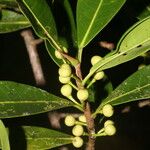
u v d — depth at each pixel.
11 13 0.52
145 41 0.42
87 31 0.44
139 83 0.47
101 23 0.44
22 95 0.45
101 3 0.43
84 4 0.43
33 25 0.39
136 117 0.82
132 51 0.43
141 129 0.86
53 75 0.89
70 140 0.47
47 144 0.47
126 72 0.64
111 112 0.46
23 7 0.39
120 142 0.97
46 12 0.40
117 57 0.44
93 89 0.54
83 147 0.56
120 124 0.83
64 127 0.82
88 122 0.46
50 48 0.46
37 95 0.45
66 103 0.45
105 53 0.62
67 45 0.48
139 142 0.95
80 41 0.44
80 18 0.44
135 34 0.42
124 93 0.46
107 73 0.64
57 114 0.63
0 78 0.88
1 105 0.44
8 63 0.87
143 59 0.61
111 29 0.60
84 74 0.63
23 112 0.44
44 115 0.78
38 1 0.40
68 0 0.51
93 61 0.46
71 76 0.44
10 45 0.82
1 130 0.39
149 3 0.52
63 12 0.49
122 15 0.58
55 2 0.48
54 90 0.90
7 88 0.45
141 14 0.52
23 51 0.86
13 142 0.46
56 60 0.46
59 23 0.48
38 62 0.64
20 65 0.89
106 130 0.46
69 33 0.48
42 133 0.47
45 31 0.41
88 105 0.45
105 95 0.54
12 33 0.75
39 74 0.64
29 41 0.64
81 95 0.44
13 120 0.69
